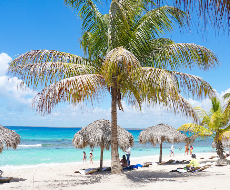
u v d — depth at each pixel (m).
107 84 7.42
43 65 7.12
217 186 5.67
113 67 6.61
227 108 11.62
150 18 8.54
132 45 8.95
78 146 11.12
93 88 6.76
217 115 12.72
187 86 6.97
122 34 8.53
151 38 9.04
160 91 6.76
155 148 43.50
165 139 15.30
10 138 8.43
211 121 12.80
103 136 10.61
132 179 7.36
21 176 10.70
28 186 6.97
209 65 8.10
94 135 10.70
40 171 12.78
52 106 6.51
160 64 8.84
